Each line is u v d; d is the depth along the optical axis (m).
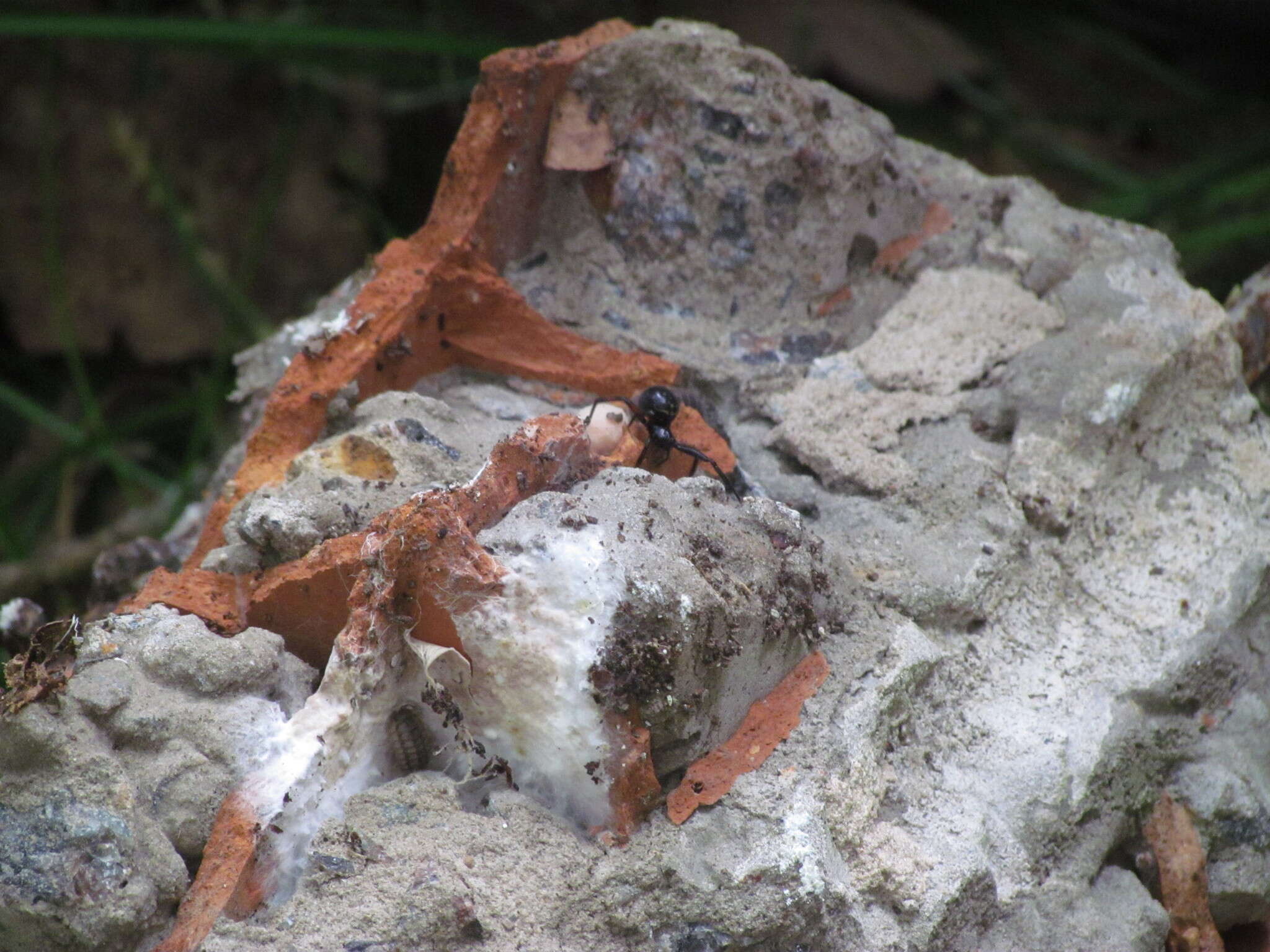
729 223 2.03
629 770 1.92
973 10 2.73
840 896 1.92
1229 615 1.98
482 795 1.93
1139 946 1.95
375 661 1.93
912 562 1.97
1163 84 2.83
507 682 1.92
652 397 1.98
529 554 1.92
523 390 2.01
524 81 2.02
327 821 1.92
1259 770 1.98
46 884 1.91
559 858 1.92
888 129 2.04
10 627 2.01
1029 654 1.97
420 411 1.98
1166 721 1.97
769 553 1.94
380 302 2.00
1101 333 2.01
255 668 1.93
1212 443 2.00
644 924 1.92
